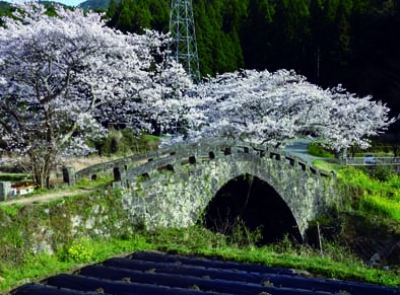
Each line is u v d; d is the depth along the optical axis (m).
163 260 9.07
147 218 10.50
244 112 19.55
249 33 44.59
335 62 37.75
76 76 14.86
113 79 15.58
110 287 7.36
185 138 17.92
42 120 15.00
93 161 17.91
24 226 8.16
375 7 38.62
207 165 12.09
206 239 10.73
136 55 16.23
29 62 13.65
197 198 11.73
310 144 30.20
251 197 14.91
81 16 14.70
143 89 16.45
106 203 9.73
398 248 15.07
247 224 15.16
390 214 17.61
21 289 7.17
